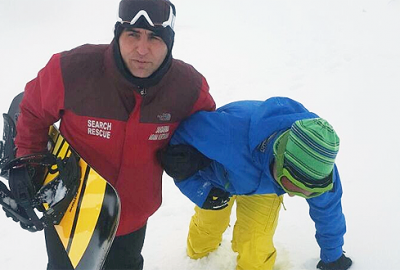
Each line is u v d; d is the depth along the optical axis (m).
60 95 1.88
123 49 1.76
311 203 2.23
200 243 2.76
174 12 1.82
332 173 1.88
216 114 2.10
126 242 2.29
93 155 2.05
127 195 2.12
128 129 1.94
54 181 2.05
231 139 2.05
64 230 2.10
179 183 2.40
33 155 1.99
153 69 1.81
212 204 2.39
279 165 1.85
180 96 1.99
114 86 1.85
